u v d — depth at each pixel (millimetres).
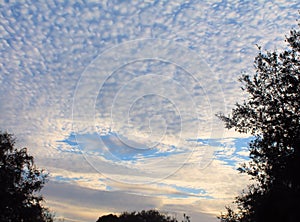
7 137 26312
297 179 13633
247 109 15227
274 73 15031
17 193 25203
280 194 13852
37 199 26578
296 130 13914
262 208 14633
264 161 15164
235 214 18859
